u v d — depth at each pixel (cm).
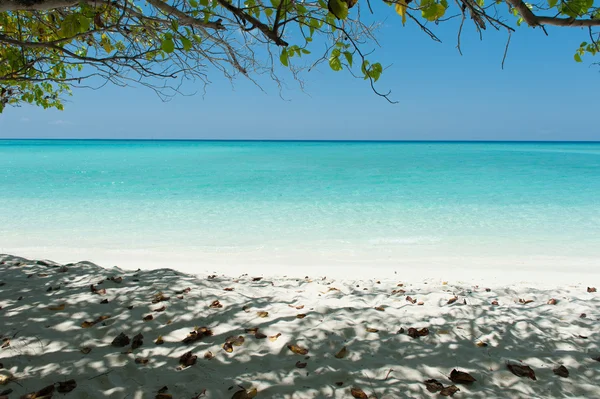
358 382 282
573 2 212
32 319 372
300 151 6084
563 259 787
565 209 1271
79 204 1349
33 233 972
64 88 485
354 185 1867
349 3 181
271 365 304
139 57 279
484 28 219
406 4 196
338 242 912
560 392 280
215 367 299
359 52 215
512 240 923
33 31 333
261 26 199
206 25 246
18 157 4003
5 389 261
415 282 634
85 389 262
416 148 7738
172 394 261
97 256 800
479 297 525
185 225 1067
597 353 339
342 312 412
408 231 1007
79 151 5597
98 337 347
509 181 2033
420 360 319
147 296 443
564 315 440
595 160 3750
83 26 219
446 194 1586
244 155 4688
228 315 396
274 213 1223
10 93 422
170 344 336
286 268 734
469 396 270
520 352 340
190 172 2492
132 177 2173
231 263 765
